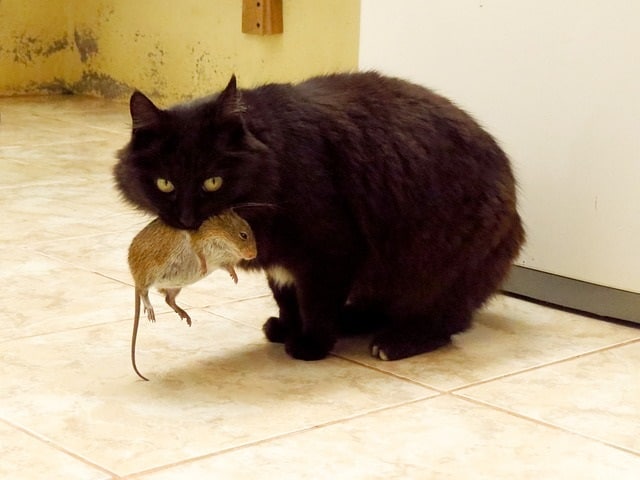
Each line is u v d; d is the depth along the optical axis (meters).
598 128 1.07
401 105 1.00
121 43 2.55
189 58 2.37
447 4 1.16
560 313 1.12
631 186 1.06
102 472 0.71
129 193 0.89
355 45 1.97
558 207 1.12
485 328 1.07
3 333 1.01
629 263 1.07
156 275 0.84
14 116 2.34
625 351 1.00
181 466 0.73
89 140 2.07
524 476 0.73
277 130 0.91
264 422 0.81
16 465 0.72
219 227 0.84
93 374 0.91
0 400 0.84
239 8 2.20
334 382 0.90
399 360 0.97
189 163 0.85
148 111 0.86
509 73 1.13
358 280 1.00
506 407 0.85
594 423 0.82
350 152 0.94
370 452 0.76
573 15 1.07
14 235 1.38
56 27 2.69
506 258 1.03
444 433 0.79
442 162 0.98
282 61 2.14
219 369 0.93
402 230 0.97
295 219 0.91
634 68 1.03
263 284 1.20
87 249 1.33
